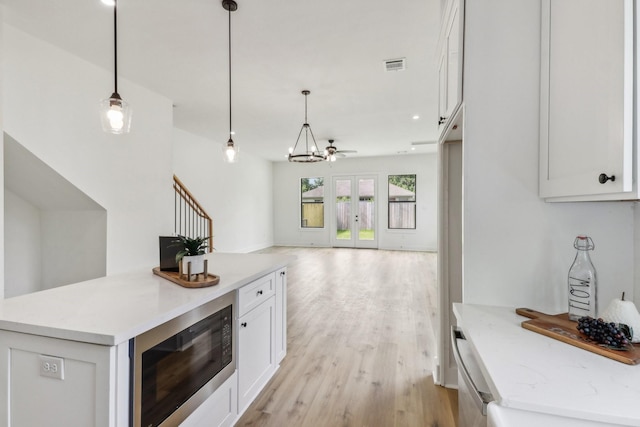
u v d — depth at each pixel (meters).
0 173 2.44
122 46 2.94
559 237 1.33
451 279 2.40
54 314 1.37
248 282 2.08
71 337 1.18
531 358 0.93
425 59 3.23
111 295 1.66
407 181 9.27
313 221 10.09
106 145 3.42
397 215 9.38
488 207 1.38
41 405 1.25
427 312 4.03
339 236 9.89
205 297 1.65
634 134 0.83
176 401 1.48
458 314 1.29
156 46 2.95
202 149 6.72
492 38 1.38
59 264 3.57
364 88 4.00
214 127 5.92
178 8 2.39
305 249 9.45
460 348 1.21
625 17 0.82
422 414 2.08
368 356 2.87
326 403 2.20
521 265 1.36
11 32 2.60
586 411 0.70
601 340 0.97
